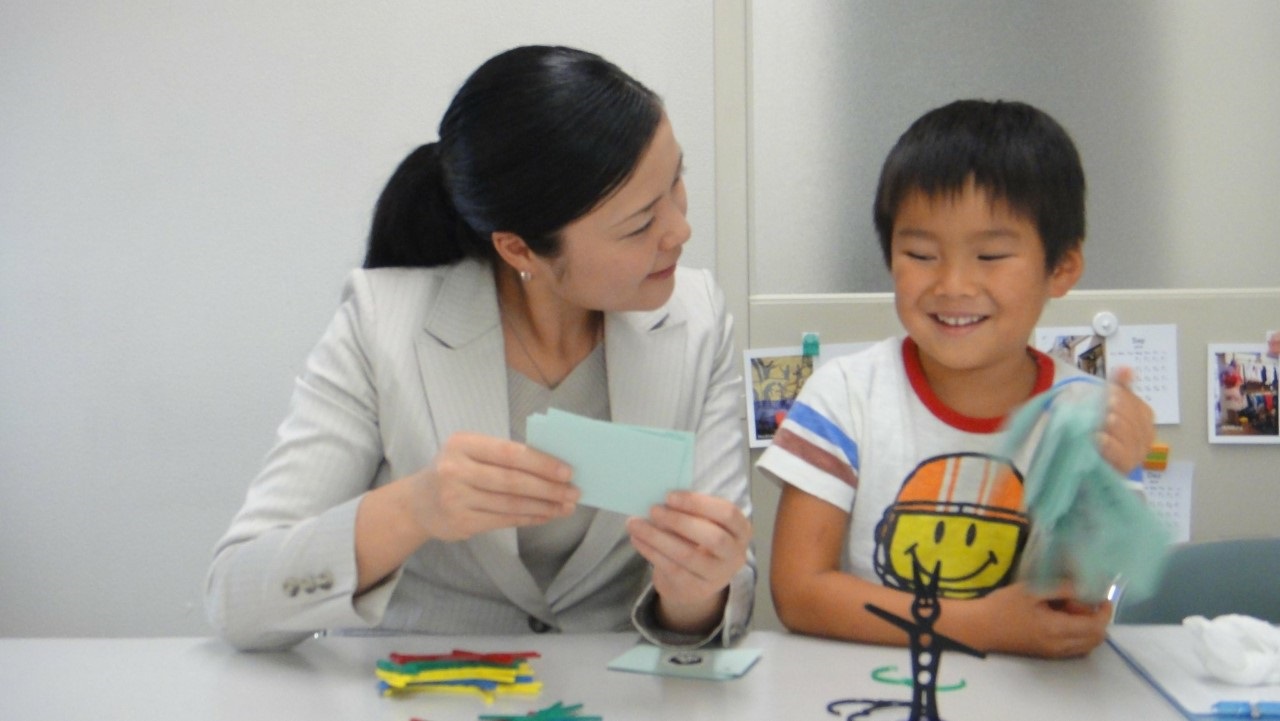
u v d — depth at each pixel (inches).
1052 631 38.3
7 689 35.7
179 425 75.7
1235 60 59.7
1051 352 59.7
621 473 34.7
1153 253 60.4
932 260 44.2
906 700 34.5
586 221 38.9
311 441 42.8
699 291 49.3
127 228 74.8
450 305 44.6
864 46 61.3
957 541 44.0
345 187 73.9
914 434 45.7
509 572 44.1
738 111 60.7
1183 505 59.4
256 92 73.7
